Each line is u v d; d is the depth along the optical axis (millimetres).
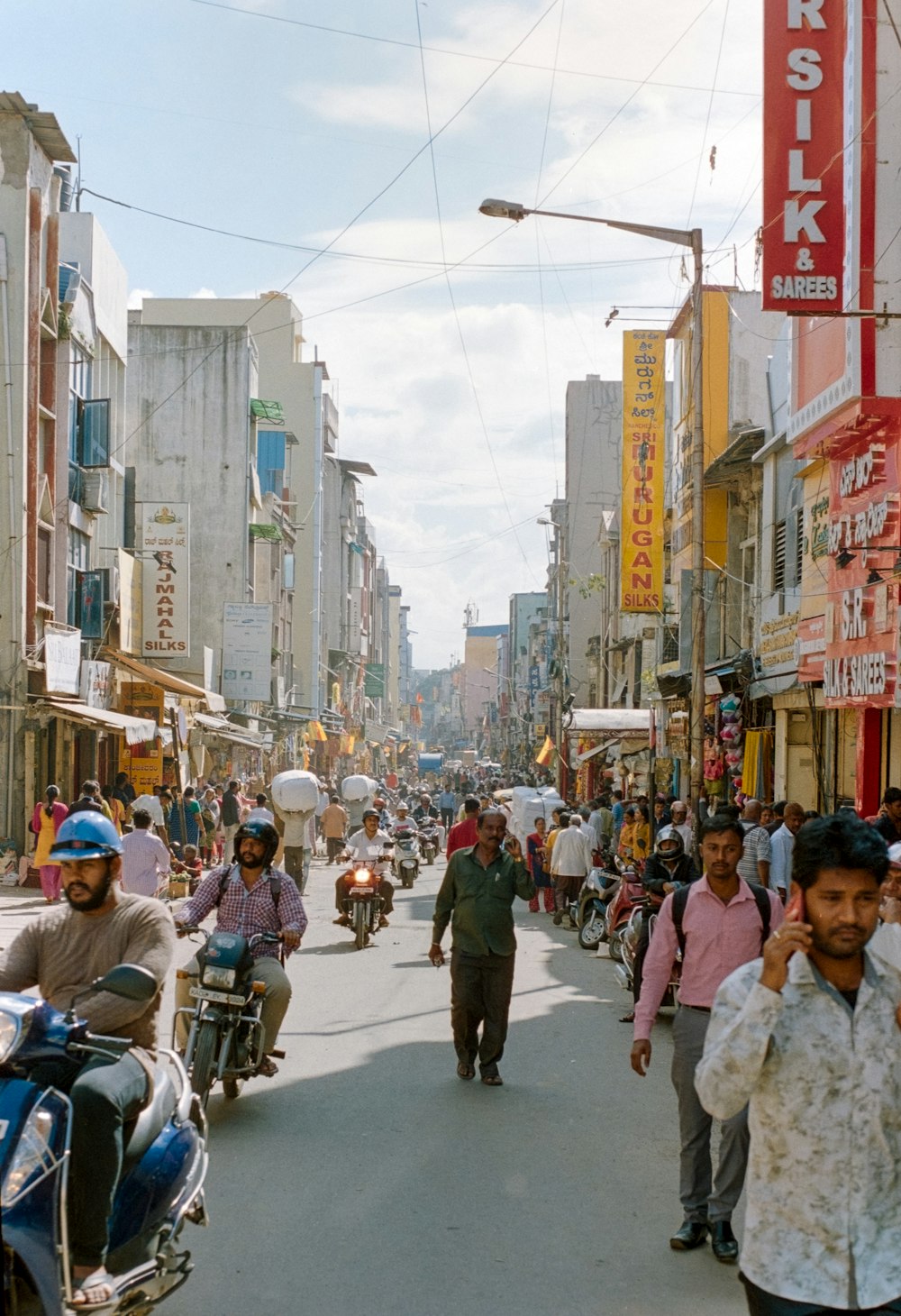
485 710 170125
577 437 65438
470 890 9586
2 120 24500
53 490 26297
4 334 24328
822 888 3430
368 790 32469
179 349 48094
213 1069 8320
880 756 17703
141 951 5184
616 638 52969
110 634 31719
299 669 67875
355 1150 7680
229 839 28984
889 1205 3430
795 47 15180
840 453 18219
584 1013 12594
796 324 18906
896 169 15133
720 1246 6039
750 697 24484
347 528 88688
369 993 13320
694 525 19609
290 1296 5496
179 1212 5055
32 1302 3994
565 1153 7719
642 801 21781
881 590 16422
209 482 47844
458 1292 5582
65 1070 4703
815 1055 3422
